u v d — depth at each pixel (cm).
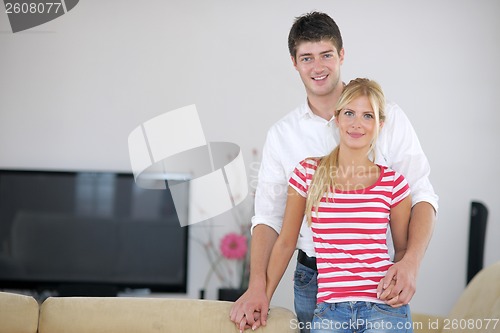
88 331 291
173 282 645
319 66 321
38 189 643
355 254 290
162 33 653
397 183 297
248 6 651
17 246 643
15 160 652
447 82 648
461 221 647
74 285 641
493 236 645
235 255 627
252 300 299
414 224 300
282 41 650
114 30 653
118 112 652
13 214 643
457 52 648
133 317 293
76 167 652
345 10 650
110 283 645
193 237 653
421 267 649
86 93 653
